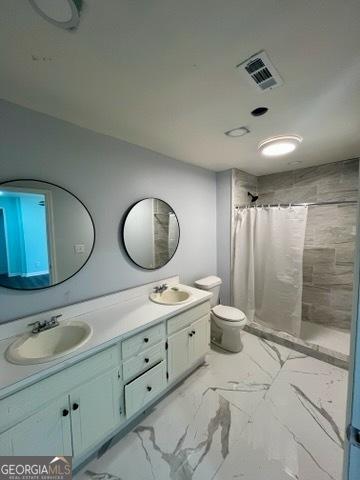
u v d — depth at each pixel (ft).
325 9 2.51
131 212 6.47
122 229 6.36
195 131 5.69
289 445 4.56
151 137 6.07
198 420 5.16
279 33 2.84
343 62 3.33
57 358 3.69
